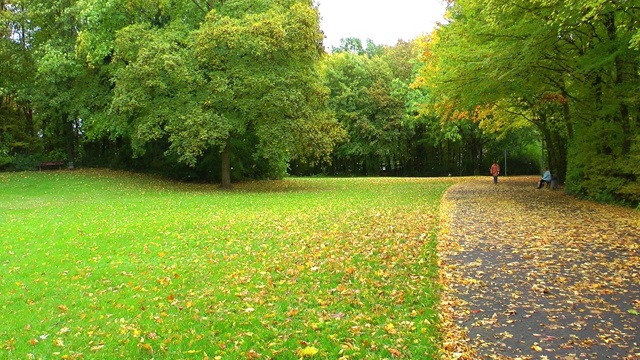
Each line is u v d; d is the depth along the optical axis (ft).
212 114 75.77
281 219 44.45
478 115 87.40
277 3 85.97
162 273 27.73
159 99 78.23
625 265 25.21
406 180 111.86
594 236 32.76
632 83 48.96
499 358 15.34
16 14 92.84
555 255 27.71
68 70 87.71
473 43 52.90
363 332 17.72
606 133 53.11
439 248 29.89
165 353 17.07
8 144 96.53
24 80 95.81
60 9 91.97
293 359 15.90
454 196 63.00
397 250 29.66
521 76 52.80
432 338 16.94
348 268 26.11
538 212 45.44
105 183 82.94
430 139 153.07
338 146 162.50
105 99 88.79
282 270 26.94
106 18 85.87
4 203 60.23
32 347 18.17
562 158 92.94
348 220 42.11
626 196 49.98
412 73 144.36
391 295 21.67
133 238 37.37
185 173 95.76
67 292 24.94
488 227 36.99
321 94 87.30
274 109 77.66
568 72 54.54
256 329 18.54
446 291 22.03
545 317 18.66
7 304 23.30
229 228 40.45
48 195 69.46
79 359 16.93
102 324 20.29
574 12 37.91
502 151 145.79
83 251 33.42
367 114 156.97
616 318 18.31
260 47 74.90
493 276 24.07
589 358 15.17
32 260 31.30
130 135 88.02
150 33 79.66
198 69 78.23
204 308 21.36
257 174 110.52
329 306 20.66
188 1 86.69
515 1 44.55
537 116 87.56
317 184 96.02
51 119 100.17
